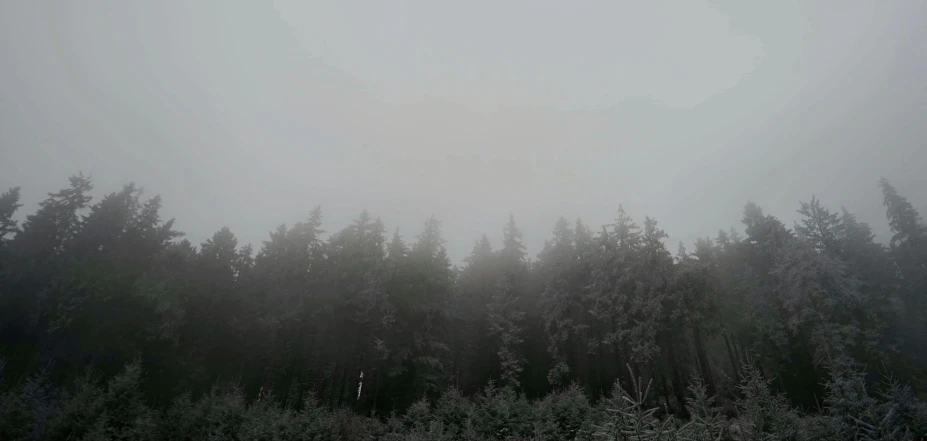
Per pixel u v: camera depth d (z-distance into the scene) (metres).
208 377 34.06
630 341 34.09
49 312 27.92
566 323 38.03
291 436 20.94
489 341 42.53
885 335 32.47
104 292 29.38
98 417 17.80
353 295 38.62
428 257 40.41
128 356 29.05
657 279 35.41
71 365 27.48
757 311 35.94
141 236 34.50
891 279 36.69
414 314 37.78
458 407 24.27
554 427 20.97
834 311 31.38
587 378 39.44
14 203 32.47
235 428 21.14
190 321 34.16
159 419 20.77
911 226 36.78
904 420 11.20
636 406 8.80
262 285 39.00
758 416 11.66
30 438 16.69
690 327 34.91
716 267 41.31
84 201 32.91
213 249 37.75
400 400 36.41
